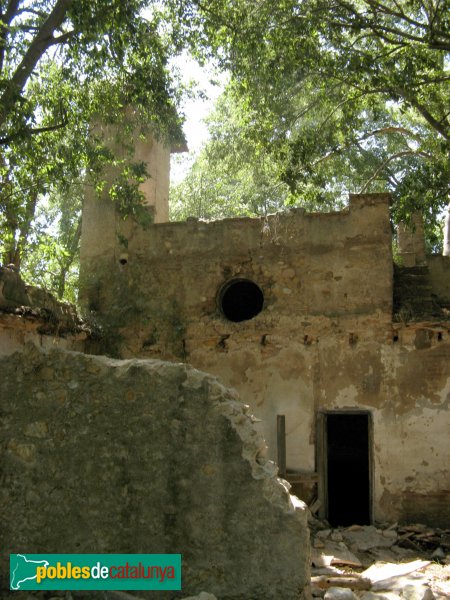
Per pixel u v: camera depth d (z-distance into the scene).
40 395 6.58
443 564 9.58
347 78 13.87
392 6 15.96
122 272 13.91
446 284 13.32
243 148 18.44
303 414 12.48
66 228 21.86
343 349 12.54
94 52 13.05
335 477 16.31
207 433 6.28
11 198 13.88
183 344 13.27
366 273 12.69
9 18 13.25
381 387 12.29
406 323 12.29
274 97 14.91
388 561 9.83
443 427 11.97
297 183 16.44
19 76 12.56
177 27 14.29
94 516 6.31
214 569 6.09
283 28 13.55
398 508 11.85
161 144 16.62
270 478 6.20
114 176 15.04
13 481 6.46
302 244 13.05
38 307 11.14
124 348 13.45
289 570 6.03
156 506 6.24
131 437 6.38
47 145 13.52
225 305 14.00
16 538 6.36
